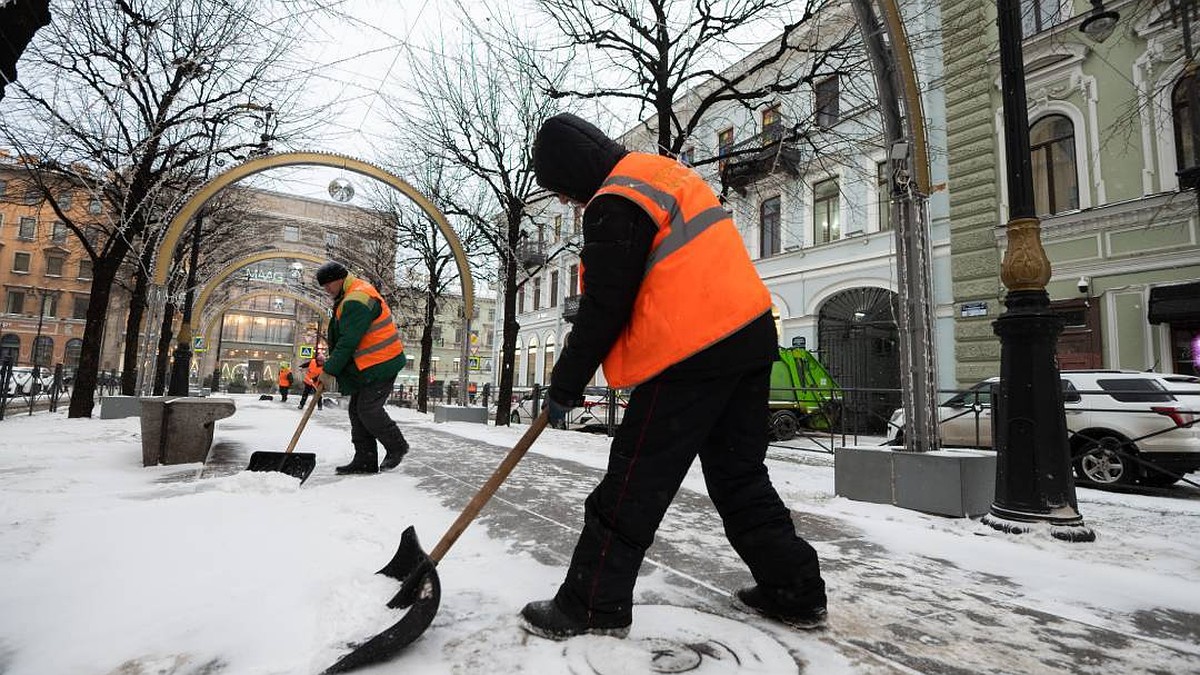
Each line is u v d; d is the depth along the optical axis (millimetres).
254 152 9852
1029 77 11391
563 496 3590
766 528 1667
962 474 3498
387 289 20844
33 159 8531
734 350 1524
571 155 1779
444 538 1623
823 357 15102
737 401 1682
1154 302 9391
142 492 3271
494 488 1654
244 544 2211
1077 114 10734
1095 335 10203
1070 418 6762
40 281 44500
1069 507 3098
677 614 1711
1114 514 4078
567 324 25703
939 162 12508
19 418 9391
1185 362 9312
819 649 1523
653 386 1550
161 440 4391
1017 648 1601
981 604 1963
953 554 2660
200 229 14688
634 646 1461
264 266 28812
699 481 4512
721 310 1500
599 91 9859
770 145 9727
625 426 1584
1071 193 10883
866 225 14320
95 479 3709
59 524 2385
